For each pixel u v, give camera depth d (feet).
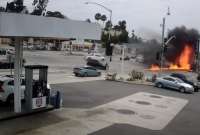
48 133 44.96
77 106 64.54
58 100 59.82
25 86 54.90
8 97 57.26
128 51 284.41
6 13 40.88
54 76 116.16
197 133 52.95
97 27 53.21
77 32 49.83
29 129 45.93
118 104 70.95
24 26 42.96
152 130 52.16
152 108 70.54
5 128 45.39
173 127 55.52
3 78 58.23
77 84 98.94
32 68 53.26
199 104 83.05
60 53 282.15
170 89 111.24
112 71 167.22
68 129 47.78
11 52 171.42
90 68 128.88
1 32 40.68
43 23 45.11
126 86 105.60
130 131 50.19
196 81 128.06
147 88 105.91
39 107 55.72
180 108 74.33
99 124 52.39
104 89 92.73
